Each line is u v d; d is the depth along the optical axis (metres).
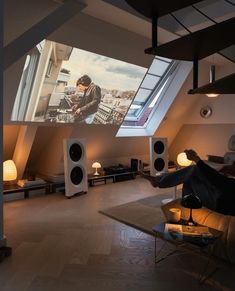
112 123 4.58
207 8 3.12
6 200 3.88
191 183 2.32
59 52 3.03
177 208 2.44
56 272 1.99
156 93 5.16
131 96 4.37
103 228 2.88
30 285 1.83
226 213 2.04
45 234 2.70
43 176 4.76
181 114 5.84
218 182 2.02
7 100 3.11
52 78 3.24
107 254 2.29
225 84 1.70
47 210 3.49
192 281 1.90
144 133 5.58
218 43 1.60
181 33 3.41
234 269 2.08
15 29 2.63
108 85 3.88
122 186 4.93
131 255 2.28
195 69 1.94
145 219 3.13
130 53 3.64
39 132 4.24
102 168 5.41
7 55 2.36
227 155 4.79
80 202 3.88
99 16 2.89
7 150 4.28
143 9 1.42
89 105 3.95
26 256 2.23
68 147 3.98
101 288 1.80
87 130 4.40
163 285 1.85
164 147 4.75
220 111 5.56
